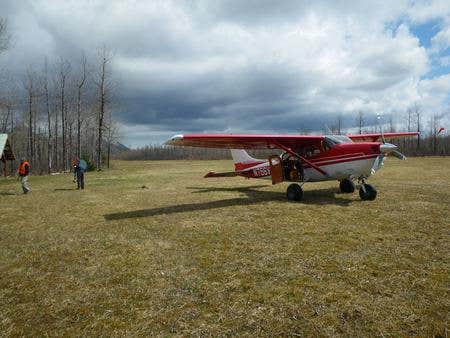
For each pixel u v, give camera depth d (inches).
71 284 152.3
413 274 148.5
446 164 1009.5
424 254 174.6
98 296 138.4
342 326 108.9
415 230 221.3
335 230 225.8
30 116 1480.1
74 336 109.3
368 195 333.4
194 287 143.3
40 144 1660.9
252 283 144.8
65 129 1497.3
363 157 316.8
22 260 189.6
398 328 106.6
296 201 347.3
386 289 134.3
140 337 107.0
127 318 119.4
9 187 634.2
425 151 2299.5
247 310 121.6
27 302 135.8
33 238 238.5
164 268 167.6
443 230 220.5
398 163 1106.1
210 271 161.0
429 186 450.6
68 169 1627.7
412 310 117.1
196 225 255.0
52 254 198.5
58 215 321.7
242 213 293.4
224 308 123.8
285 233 223.1
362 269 155.9
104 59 1298.0
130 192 488.7
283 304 124.9
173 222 268.5
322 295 130.7
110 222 279.6
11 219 310.5
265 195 403.9
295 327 109.4
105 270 168.1
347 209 294.7
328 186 459.8
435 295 128.0
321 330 107.0
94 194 480.4
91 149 1717.5
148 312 123.0
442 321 109.5
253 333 107.0
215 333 107.7
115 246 209.6
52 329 114.6
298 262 168.1
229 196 405.4
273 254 181.9
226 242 208.1
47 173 1320.1
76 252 200.2
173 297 134.8
